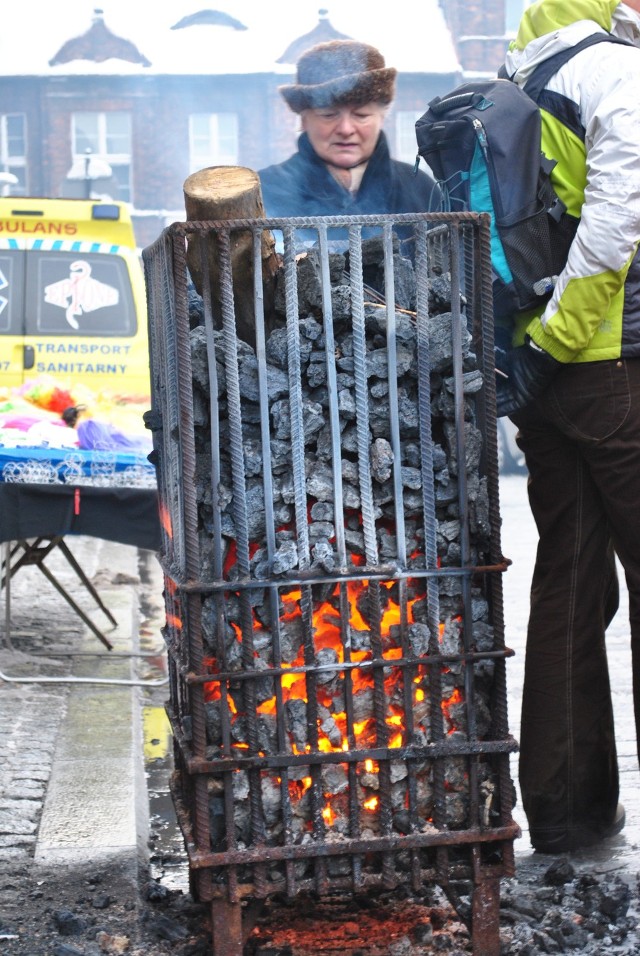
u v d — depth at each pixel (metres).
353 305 3.11
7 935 3.42
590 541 3.98
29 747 5.09
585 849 4.12
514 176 3.68
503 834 3.20
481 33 46.47
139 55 47.12
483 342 3.19
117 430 6.21
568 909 3.60
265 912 3.54
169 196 47.38
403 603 3.15
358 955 3.29
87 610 7.87
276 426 3.13
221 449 3.14
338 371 3.16
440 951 3.31
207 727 3.14
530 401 3.81
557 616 4.03
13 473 5.87
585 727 4.04
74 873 3.86
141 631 7.86
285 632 3.15
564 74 3.74
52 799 4.47
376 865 3.24
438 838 3.17
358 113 4.32
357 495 3.15
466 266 3.64
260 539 3.16
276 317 3.28
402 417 3.17
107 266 9.80
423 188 4.49
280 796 3.14
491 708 3.24
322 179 4.44
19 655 6.67
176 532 3.31
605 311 3.62
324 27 47.00
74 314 9.71
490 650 3.22
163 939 3.42
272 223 3.07
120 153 47.34
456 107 3.84
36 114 47.28
